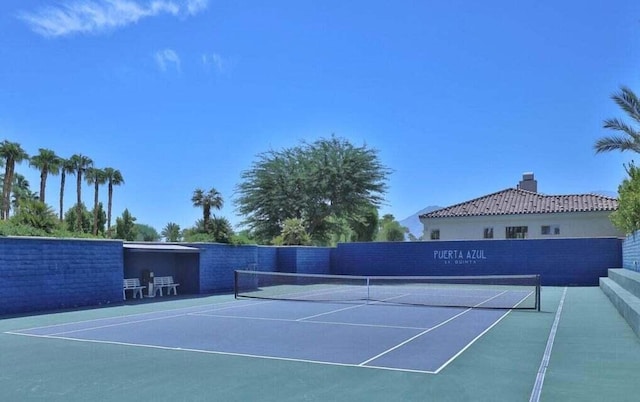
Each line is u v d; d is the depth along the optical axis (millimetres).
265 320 15742
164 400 7250
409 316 16703
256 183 48688
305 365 9367
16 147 55156
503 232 41688
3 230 18016
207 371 8930
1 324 14906
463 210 43875
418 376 8492
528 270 33031
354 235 56406
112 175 81875
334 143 48531
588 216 38969
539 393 7414
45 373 8836
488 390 7605
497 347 11086
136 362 9680
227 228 29297
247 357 10109
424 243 35906
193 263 26547
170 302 21484
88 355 10352
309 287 31281
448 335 12789
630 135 24078
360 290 28875
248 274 29844
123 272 22531
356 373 8727
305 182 47219
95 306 19766
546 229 40250
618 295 16422
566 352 10445
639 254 19938
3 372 8922
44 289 18391
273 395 7430
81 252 19859
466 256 34719
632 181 21875
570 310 17922
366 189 48188
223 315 17031
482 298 23562
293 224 39031
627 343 11398
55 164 66500
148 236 85250
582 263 31859
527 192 45531
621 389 7594
